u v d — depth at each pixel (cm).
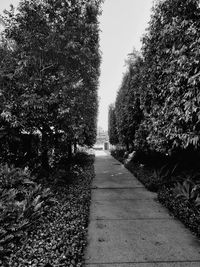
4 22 609
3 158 667
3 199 390
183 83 444
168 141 551
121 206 553
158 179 709
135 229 411
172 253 322
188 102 394
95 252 329
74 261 259
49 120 609
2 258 264
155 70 600
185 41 443
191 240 363
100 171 1152
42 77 598
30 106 551
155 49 611
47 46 582
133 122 976
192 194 465
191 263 296
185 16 445
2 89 564
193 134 420
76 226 343
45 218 383
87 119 732
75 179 698
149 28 623
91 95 781
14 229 314
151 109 650
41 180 574
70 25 600
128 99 1038
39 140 715
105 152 2941
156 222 443
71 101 596
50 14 609
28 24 609
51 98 564
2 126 604
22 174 500
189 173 582
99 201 601
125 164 1292
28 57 569
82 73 662
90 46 658
